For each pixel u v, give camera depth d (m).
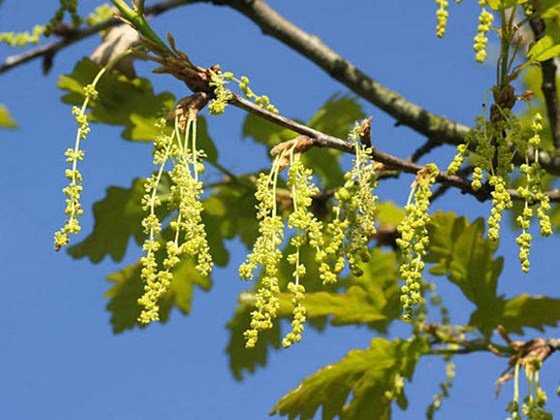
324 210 6.66
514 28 4.52
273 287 3.83
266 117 4.32
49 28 5.69
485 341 5.99
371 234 4.04
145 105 6.79
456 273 6.16
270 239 3.91
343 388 6.02
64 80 6.75
